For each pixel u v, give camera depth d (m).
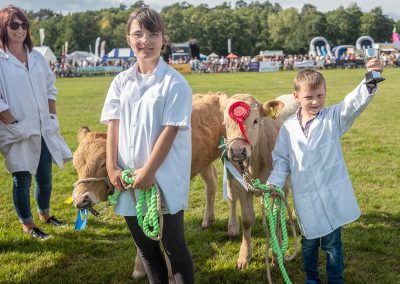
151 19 2.94
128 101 3.08
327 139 3.51
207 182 5.43
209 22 99.44
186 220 5.70
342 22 98.81
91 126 12.42
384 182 6.82
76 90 25.59
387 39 100.94
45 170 5.30
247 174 3.99
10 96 4.75
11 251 4.89
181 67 45.12
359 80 27.73
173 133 2.98
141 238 3.29
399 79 28.36
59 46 102.38
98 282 4.25
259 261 4.58
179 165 3.13
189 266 3.35
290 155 3.65
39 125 4.98
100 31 103.00
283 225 3.60
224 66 47.94
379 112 13.84
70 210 6.12
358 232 5.10
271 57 57.22
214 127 4.62
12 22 4.65
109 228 5.48
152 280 3.42
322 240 3.71
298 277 4.23
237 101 3.98
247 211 4.43
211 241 5.09
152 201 3.00
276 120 4.89
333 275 3.73
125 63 48.03
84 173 3.38
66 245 5.03
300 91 3.53
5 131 4.78
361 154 8.59
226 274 4.33
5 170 8.09
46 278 4.30
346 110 3.44
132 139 3.08
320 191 3.53
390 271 4.26
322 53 65.12
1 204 6.38
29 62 4.88
